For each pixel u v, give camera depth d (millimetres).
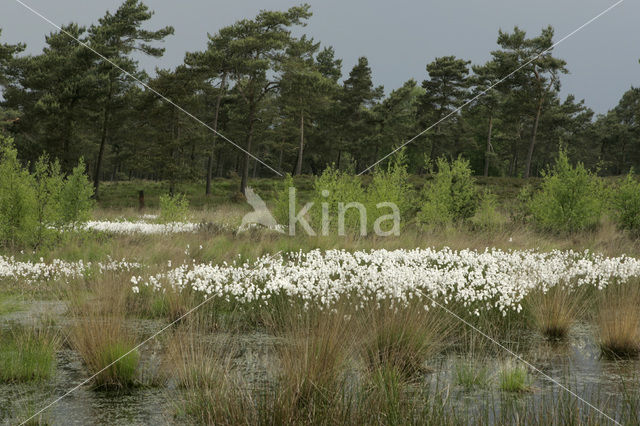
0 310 7207
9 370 4832
